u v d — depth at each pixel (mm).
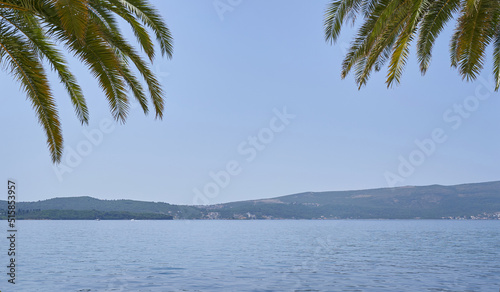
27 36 9586
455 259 32469
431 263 29531
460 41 10953
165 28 10266
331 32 10898
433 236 71062
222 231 94000
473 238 64562
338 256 35031
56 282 19984
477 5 9859
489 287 18953
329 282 20453
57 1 7102
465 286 19297
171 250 40719
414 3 10008
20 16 9359
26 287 18484
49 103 10195
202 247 45000
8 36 9430
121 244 48719
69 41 8898
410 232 88062
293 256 34875
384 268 26578
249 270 25203
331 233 83938
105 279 21125
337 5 10758
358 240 59812
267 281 20688
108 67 9367
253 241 56750
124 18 9914
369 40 10586
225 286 19109
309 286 19203
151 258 32406
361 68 12203
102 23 10016
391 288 18719
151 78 10234
